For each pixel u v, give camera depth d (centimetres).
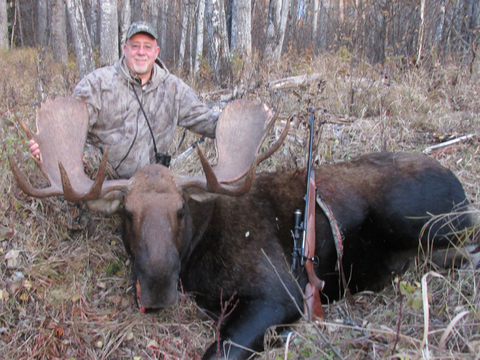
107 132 225
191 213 202
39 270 211
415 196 216
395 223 217
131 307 209
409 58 473
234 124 215
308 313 181
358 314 206
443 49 564
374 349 159
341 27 666
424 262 218
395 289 205
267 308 195
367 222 222
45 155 186
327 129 327
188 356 185
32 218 231
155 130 233
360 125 336
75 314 200
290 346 185
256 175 236
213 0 517
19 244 217
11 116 318
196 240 205
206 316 209
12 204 226
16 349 182
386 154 239
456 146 309
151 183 180
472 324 153
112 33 524
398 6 532
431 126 346
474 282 187
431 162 229
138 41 212
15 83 434
